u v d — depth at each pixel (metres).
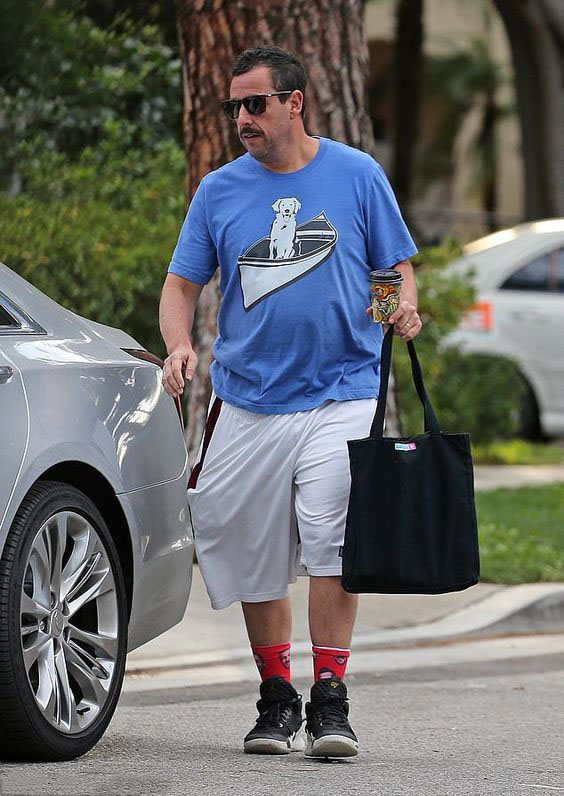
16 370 13.23
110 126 33.03
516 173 83.12
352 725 16.06
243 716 16.55
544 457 40.91
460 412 39.00
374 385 13.97
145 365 15.16
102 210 29.84
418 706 17.28
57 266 28.72
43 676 13.33
